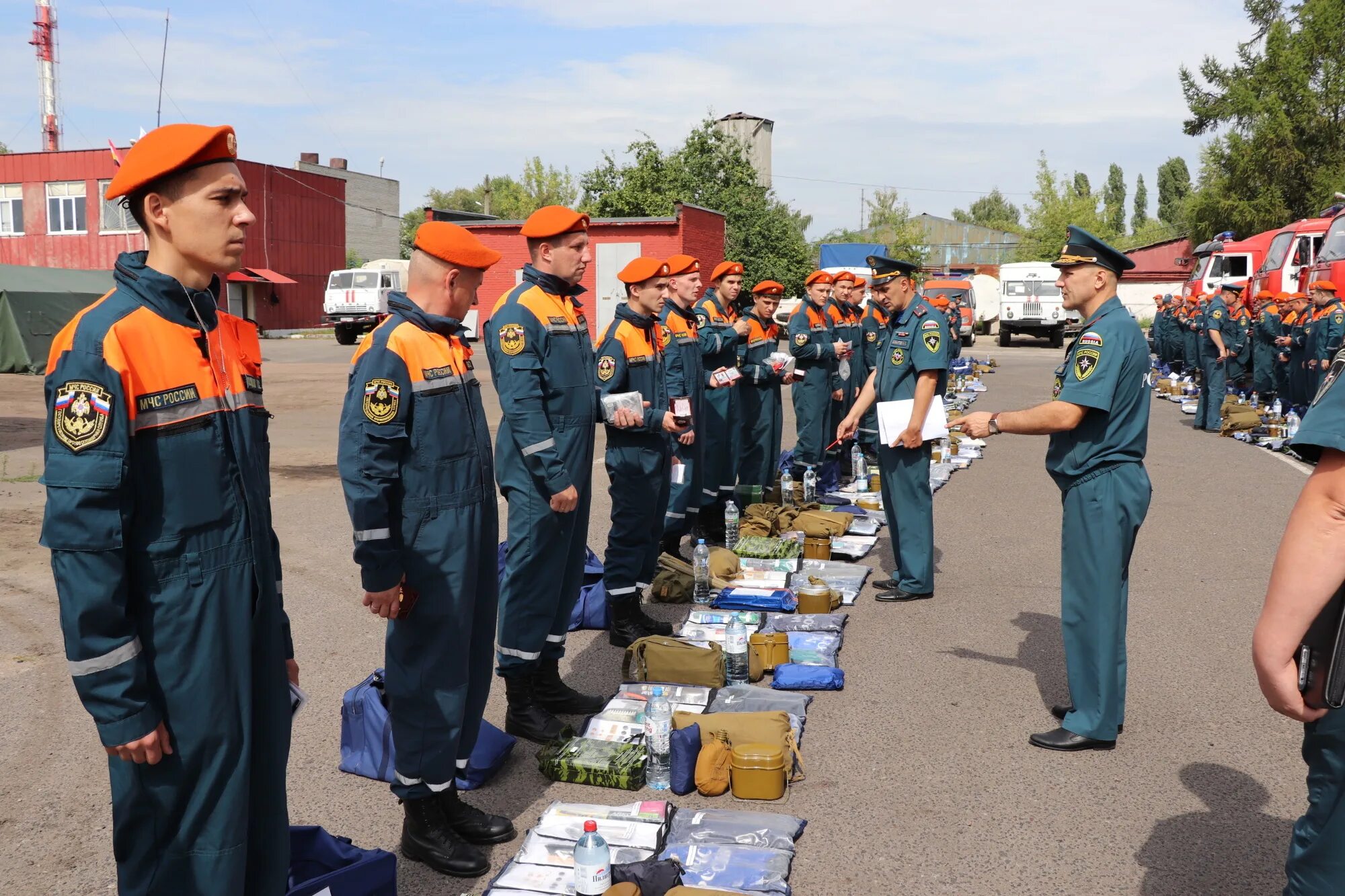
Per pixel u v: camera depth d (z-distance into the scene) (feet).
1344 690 6.97
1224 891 11.57
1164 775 14.51
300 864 10.64
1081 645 15.28
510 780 14.51
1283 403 58.29
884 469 23.08
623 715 16.01
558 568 15.61
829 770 14.65
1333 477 6.91
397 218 200.13
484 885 11.87
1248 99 127.03
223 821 8.30
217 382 8.38
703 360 27.76
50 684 17.70
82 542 7.43
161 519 7.97
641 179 116.06
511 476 15.42
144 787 8.07
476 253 12.01
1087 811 13.46
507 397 14.93
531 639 15.69
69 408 7.48
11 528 28.81
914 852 12.41
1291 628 7.04
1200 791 14.01
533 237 15.58
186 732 8.08
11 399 60.80
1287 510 33.32
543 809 13.61
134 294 8.04
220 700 8.20
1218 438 52.21
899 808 13.53
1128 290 167.53
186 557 8.06
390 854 10.67
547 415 15.72
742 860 11.82
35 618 21.16
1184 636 20.67
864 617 21.99
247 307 134.82
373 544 11.41
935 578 25.20
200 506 8.14
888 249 199.82
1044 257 218.18
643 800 13.87
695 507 25.00
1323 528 6.94
